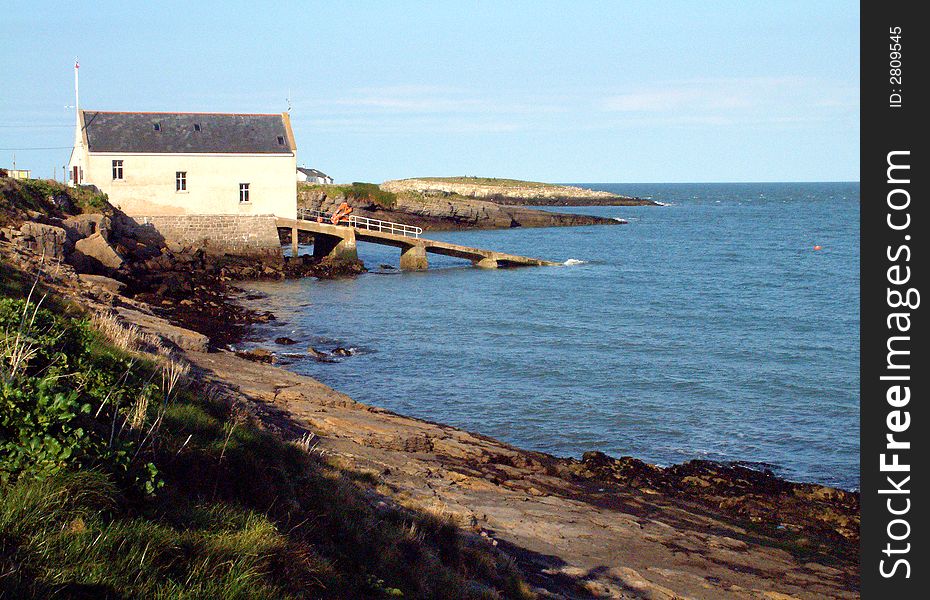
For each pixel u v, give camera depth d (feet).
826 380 100.37
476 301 158.71
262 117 195.52
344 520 32.24
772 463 72.64
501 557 38.17
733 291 181.06
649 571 42.57
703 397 92.89
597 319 141.90
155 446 29.86
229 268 175.42
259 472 32.09
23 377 29.25
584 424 82.28
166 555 23.25
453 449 61.52
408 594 28.55
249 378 69.36
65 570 20.61
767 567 46.68
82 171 179.73
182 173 181.88
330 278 186.50
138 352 52.26
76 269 127.95
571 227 414.21
